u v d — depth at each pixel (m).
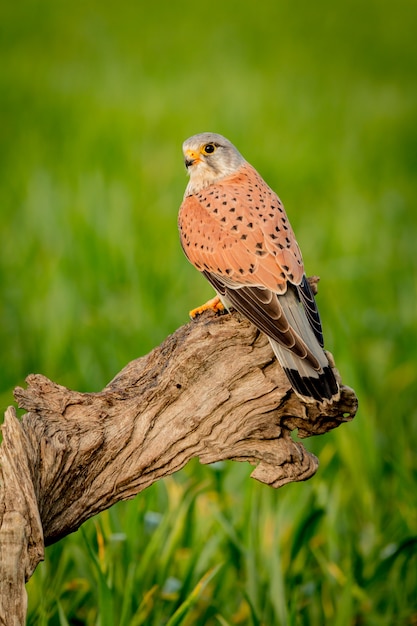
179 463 6.90
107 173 20.20
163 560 8.71
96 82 28.38
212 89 27.75
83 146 22.09
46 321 13.27
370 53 33.91
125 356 12.13
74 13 37.78
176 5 40.19
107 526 8.88
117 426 6.74
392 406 12.26
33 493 6.04
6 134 23.34
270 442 6.93
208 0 41.31
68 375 12.13
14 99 26.33
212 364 6.89
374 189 21.06
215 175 8.81
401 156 23.48
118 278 15.05
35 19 36.44
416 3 41.50
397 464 10.12
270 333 6.96
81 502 6.72
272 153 21.88
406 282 15.67
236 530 9.23
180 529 8.84
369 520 10.04
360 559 9.23
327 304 14.24
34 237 16.84
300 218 18.52
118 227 16.25
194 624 8.67
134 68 30.33
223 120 23.78
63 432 6.55
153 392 6.81
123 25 36.50
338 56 33.47
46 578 8.27
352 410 7.02
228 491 10.18
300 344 6.88
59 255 15.42
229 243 8.02
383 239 17.80
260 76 29.89
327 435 11.50
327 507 9.66
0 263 15.98
